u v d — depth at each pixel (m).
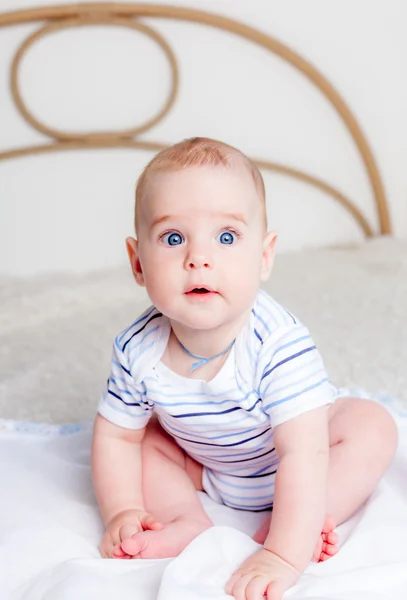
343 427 1.07
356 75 2.78
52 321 2.12
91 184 2.71
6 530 0.99
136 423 1.06
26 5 2.56
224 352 0.98
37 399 1.58
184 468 1.13
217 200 0.91
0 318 2.16
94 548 1.00
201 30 2.65
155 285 0.92
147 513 1.01
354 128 2.78
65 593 0.83
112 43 2.62
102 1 2.57
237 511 1.10
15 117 2.63
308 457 0.92
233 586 0.83
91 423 1.39
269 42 2.66
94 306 2.25
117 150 2.70
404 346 1.81
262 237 0.97
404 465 1.16
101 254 2.77
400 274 2.44
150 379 1.00
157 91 2.67
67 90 2.63
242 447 1.01
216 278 0.90
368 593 0.81
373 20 2.72
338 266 2.56
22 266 2.74
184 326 0.97
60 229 2.73
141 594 0.83
